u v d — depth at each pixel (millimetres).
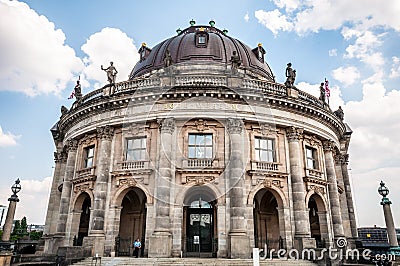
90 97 33062
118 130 29172
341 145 39031
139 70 38375
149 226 25328
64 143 37125
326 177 31812
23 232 67875
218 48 36750
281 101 28812
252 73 36344
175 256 23938
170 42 38750
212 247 27406
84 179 29328
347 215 35281
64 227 30500
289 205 27406
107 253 25594
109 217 26688
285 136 29562
